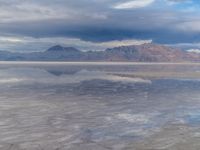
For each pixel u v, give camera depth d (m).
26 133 22.80
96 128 24.44
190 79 72.31
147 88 52.94
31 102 36.66
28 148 19.47
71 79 73.19
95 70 125.62
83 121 26.81
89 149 19.33
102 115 29.42
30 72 106.00
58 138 21.64
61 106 34.06
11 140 21.08
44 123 25.97
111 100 38.66
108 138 21.69
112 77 80.75
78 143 20.52
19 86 55.38
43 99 39.19
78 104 35.50
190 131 23.47
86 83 62.66
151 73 99.44
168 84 60.34
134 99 39.56
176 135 22.34
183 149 19.12
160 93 45.81
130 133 22.97
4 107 33.19
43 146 19.88
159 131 23.53
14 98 39.81
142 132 23.25
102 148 19.50
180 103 36.44
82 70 125.31
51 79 72.62
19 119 27.36
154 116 29.03
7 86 55.28
